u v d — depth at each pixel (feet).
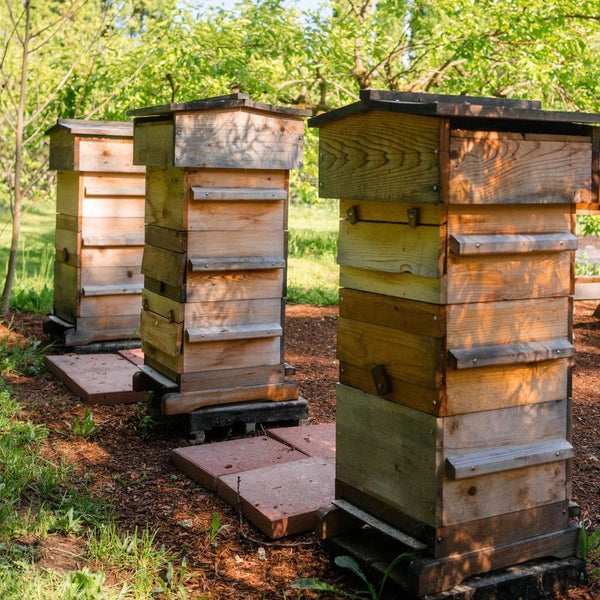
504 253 10.12
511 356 10.21
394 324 10.50
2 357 23.00
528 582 10.56
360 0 42.88
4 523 12.05
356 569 10.66
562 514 11.07
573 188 10.50
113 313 23.68
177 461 15.51
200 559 11.89
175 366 16.90
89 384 19.93
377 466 10.94
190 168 16.22
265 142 16.75
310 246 48.60
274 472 14.28
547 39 32.35
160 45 32.01
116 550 11.62
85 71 32.76
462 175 9.55
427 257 9.87
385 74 40.01
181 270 16.43
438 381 9.87
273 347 17.69
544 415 10.78
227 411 17.06
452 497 10.09
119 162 22.94
